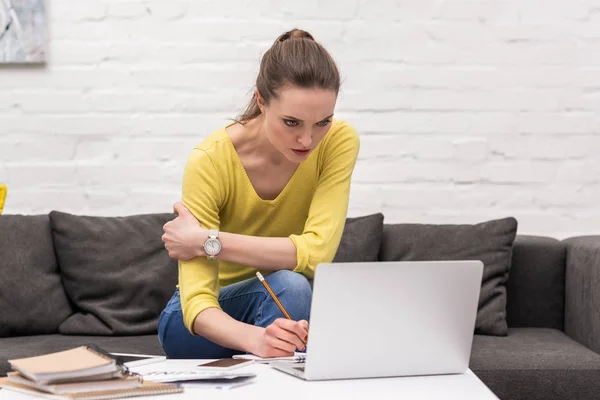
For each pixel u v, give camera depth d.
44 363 1.26
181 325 1.89
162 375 1.36
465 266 1.42
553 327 2.85
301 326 1.54
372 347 1.39
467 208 3.09
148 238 2.79
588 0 3.09
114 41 3.04
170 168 3.06
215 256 1.75
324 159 1.92
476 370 2.25
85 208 3.05
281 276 1.76
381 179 3.08
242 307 1.84
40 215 2.85
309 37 1.76
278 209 1.93
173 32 3.05
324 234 1.83
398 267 1.38
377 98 3.08
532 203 3.10
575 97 3.10
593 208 3.10
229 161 1.87
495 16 3.08
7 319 2.65
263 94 1.67
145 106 3.06
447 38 3.08
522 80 3.09
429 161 3.09
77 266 2.74
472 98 3.09
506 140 3.09
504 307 2.71
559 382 2.25
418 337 1.42
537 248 2.85
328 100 1.62
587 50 3.09
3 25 2.99
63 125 3.04
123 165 3.06
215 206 1.87
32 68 3.03
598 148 3.10
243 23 3.05
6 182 3.03
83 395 1.19
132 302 2.72
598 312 2.49
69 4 3.03
